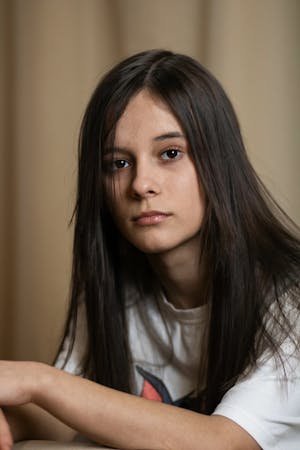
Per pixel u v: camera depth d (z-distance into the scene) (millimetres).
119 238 1087
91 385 812
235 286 983
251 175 1046
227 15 1883
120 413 792
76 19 2025
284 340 907
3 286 2092
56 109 2045
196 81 991
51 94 2047
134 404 800
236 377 942
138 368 1123
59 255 2051
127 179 967
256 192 1046
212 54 1895
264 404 848
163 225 953
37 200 2062
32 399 808
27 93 2064
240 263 988
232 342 976
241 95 1874
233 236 987
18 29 2064
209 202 977
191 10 1919
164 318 1097
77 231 1064
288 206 1850
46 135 2053
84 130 1020
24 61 2062
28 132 2064
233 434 805
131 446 790
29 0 2053
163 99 955
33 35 2055
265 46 1869
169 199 948
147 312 1110
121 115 961
